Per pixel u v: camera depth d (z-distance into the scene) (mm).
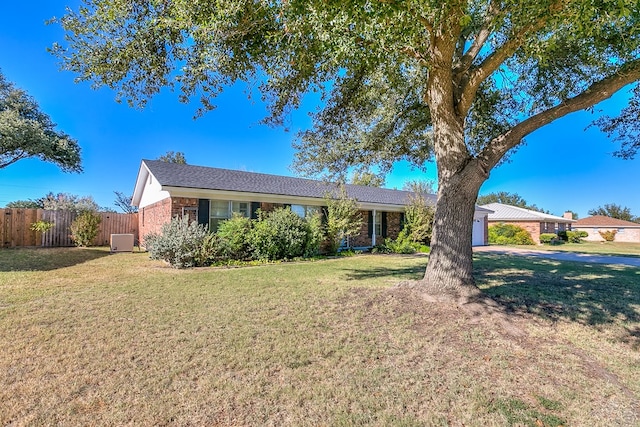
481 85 7008
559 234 28703
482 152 5316
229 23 3879
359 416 2355
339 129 7977
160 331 3998
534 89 6590
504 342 3758
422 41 4391
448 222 5379
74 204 17828
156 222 13352
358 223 14406
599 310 5008
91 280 7254
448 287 5238
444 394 2684
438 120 5504
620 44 4469
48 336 3771
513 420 2354
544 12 3254
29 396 2533
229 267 9656
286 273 8484
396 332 4016
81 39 4531
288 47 4492
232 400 2529
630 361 3371
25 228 14297
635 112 6430
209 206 12008
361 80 6531
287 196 13617
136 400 2504
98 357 3248
